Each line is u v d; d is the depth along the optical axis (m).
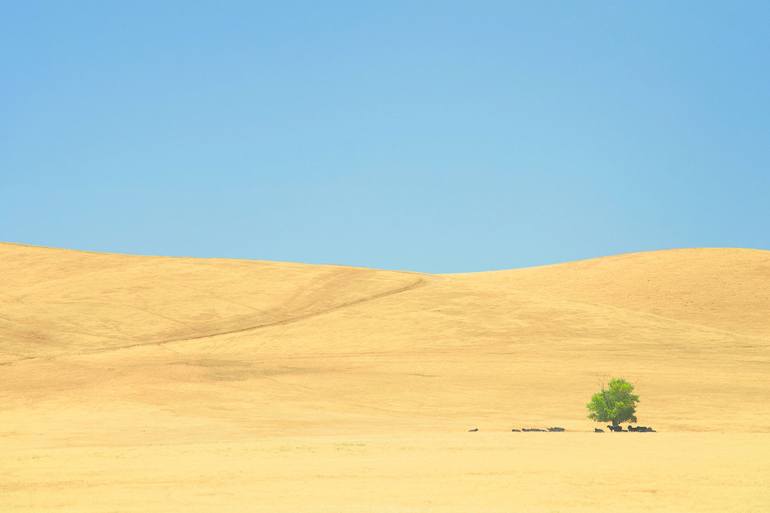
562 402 96.25
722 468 44.22
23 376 104.81
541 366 113.88
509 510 34.53
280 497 37.94
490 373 110.12
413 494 38.28
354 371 111.12
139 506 36.31
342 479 42.38
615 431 73.81
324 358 119.56
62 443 66.25
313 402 94.88
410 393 100.12
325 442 58.34
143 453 53.28
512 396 98.94
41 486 41.59
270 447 55.28
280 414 87.06
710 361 117.62
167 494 39.12
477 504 35.94
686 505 35.47
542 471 43.81
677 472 43.06
